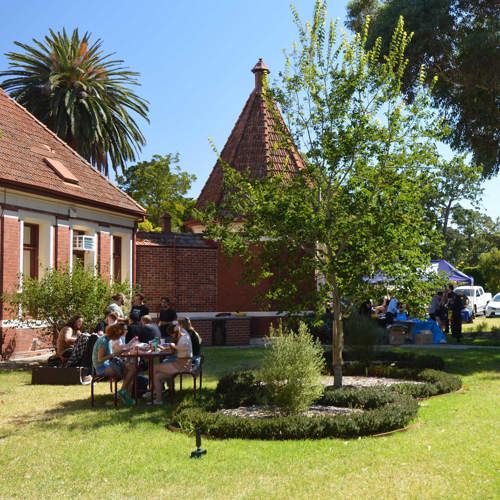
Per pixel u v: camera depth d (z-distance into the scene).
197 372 11.05
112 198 23.14
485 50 22.58
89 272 16.59
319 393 9.31
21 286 16.84
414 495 5.58
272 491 5.80
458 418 8.99
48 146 22.48
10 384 12.90
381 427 8.09
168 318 18.92
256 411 9.69
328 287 12.22
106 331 10.59
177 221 52.06
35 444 7.84
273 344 9.38
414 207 11.14
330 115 11.30
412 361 14.68
